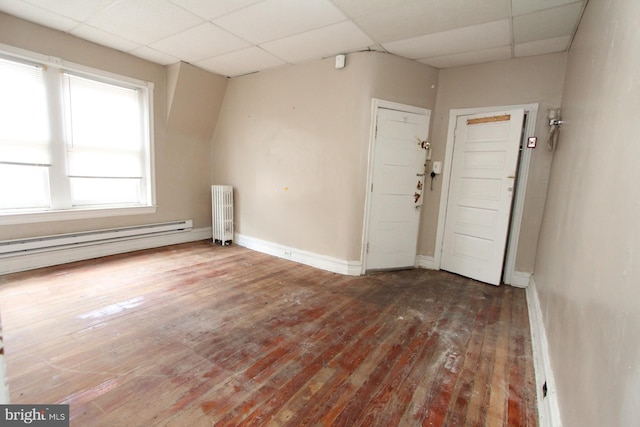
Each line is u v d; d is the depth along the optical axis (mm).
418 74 3486
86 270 3227
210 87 4297
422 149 3654
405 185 3645
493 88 3320
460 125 3561
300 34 2904
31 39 2912
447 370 1875
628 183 913
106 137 3646
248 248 4496
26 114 3002
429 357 2000
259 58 3582
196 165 4641
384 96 3340
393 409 1552
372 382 1744
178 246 4379
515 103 3207
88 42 3289
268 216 4242
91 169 3555
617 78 1173
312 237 3812
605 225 1087
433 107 3666
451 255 3713
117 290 2795
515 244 3299
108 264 3449
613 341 861
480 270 3426
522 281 3283
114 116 3693
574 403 1146
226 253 4172
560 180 2311
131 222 3951
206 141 4742
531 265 3236
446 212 3736
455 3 2254
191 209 4641
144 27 2891
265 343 2090
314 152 3699
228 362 1870
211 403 1542
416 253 3898
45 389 1571
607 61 1361
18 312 2322
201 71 4074
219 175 4805
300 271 3592
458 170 3602
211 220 4941
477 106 3430
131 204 3980
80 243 3451
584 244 1341
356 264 3533
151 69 3887
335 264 3615
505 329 2395
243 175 4480
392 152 3512
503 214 3213
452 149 3635
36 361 1784
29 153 3055
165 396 1573
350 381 1748
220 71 4141
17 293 2619
